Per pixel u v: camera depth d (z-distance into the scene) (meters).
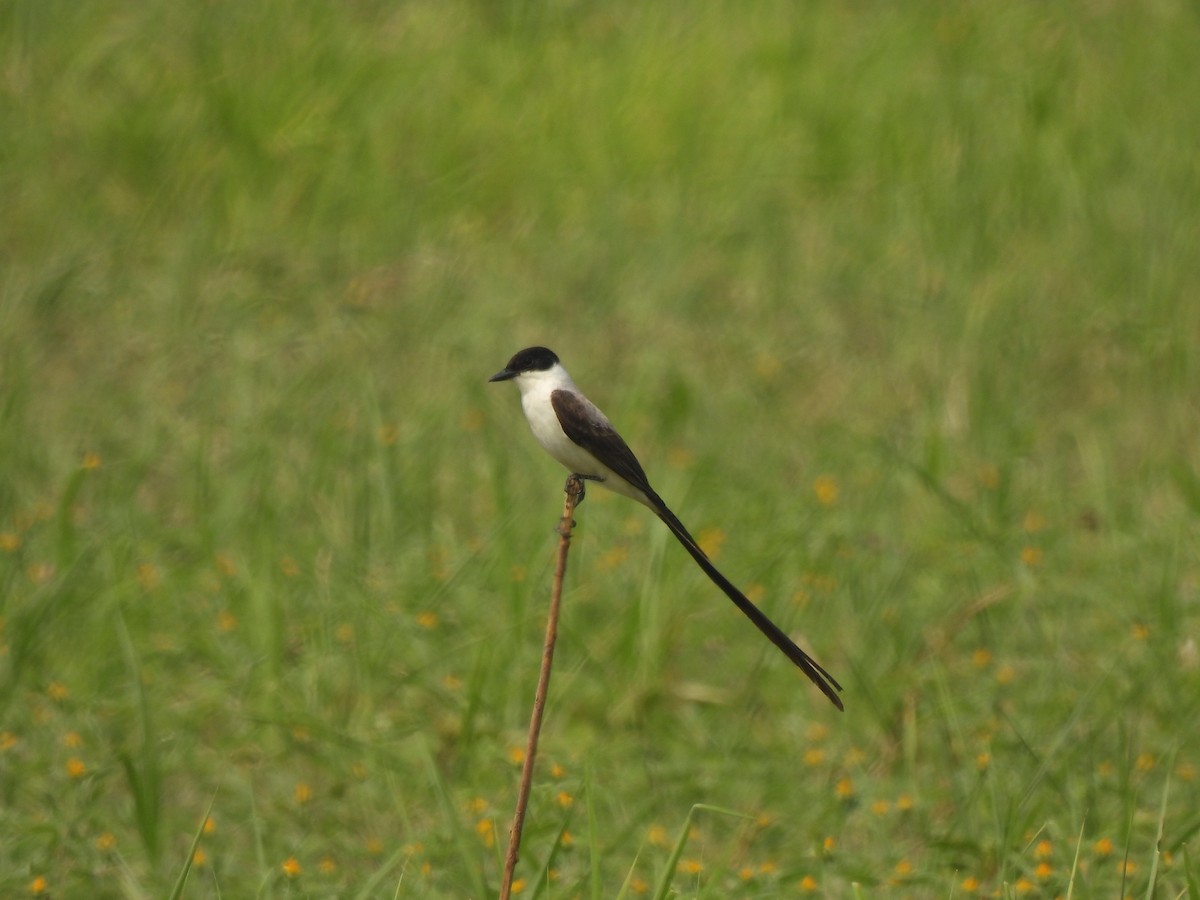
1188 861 7.37
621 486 8.70
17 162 17.14
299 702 10.03
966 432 13.88
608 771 9.60
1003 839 8.24
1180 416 14.27
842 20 20.66
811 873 8.40
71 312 15.41
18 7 19.06
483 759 9.51
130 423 13.88
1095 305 15.55
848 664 10.66
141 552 11.73
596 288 16.03
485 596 11.24
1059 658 10.60
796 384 14.93
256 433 13.22
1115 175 17.59
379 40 19.80
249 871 8.61
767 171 17.78
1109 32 20.25
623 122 18.38
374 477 12.59
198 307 15.36
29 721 9.77
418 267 16.31
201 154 17.38
